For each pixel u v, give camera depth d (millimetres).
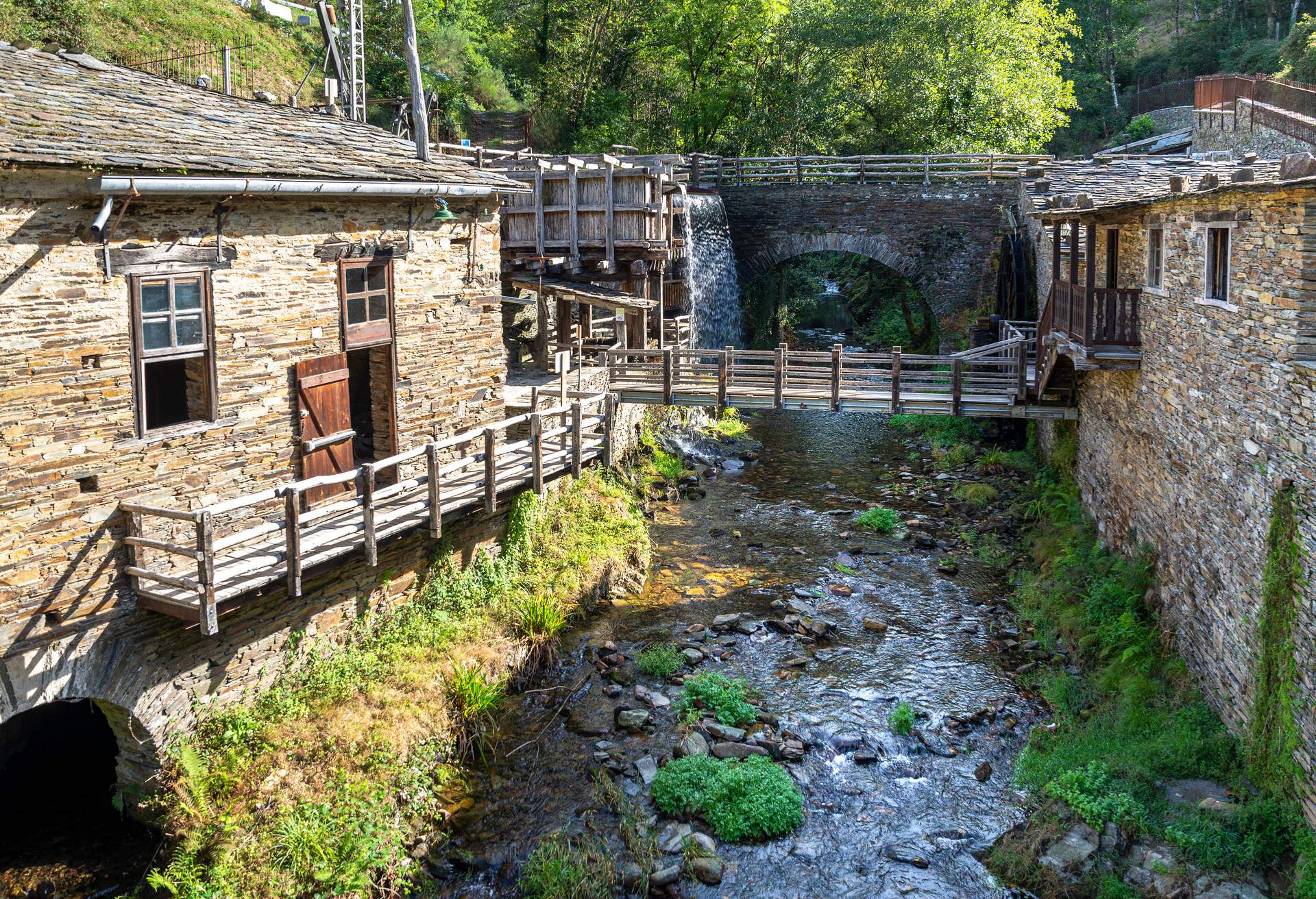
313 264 10055
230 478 9375
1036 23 36000
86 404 8000
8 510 7504
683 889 8633
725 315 27984
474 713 10516
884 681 12062
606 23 38375
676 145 38062
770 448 22734
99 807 9258
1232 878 8109
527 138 34406
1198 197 10125
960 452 21328
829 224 28406
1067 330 14742
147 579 8219
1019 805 9688
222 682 9164
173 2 28188
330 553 9156
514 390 15469
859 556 16000
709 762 10062
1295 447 8609
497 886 8617
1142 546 12891
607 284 19500
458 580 12125
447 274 11953
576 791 9867
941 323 27922
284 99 28453
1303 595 8445
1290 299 8734
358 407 13773
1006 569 15492
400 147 12008
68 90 8945
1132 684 11078
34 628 7719
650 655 12281
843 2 35719
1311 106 25094
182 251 8664
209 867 7867
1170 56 52312
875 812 9664
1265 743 8984
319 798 8617
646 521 17234
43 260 7602
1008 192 27000
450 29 37750
